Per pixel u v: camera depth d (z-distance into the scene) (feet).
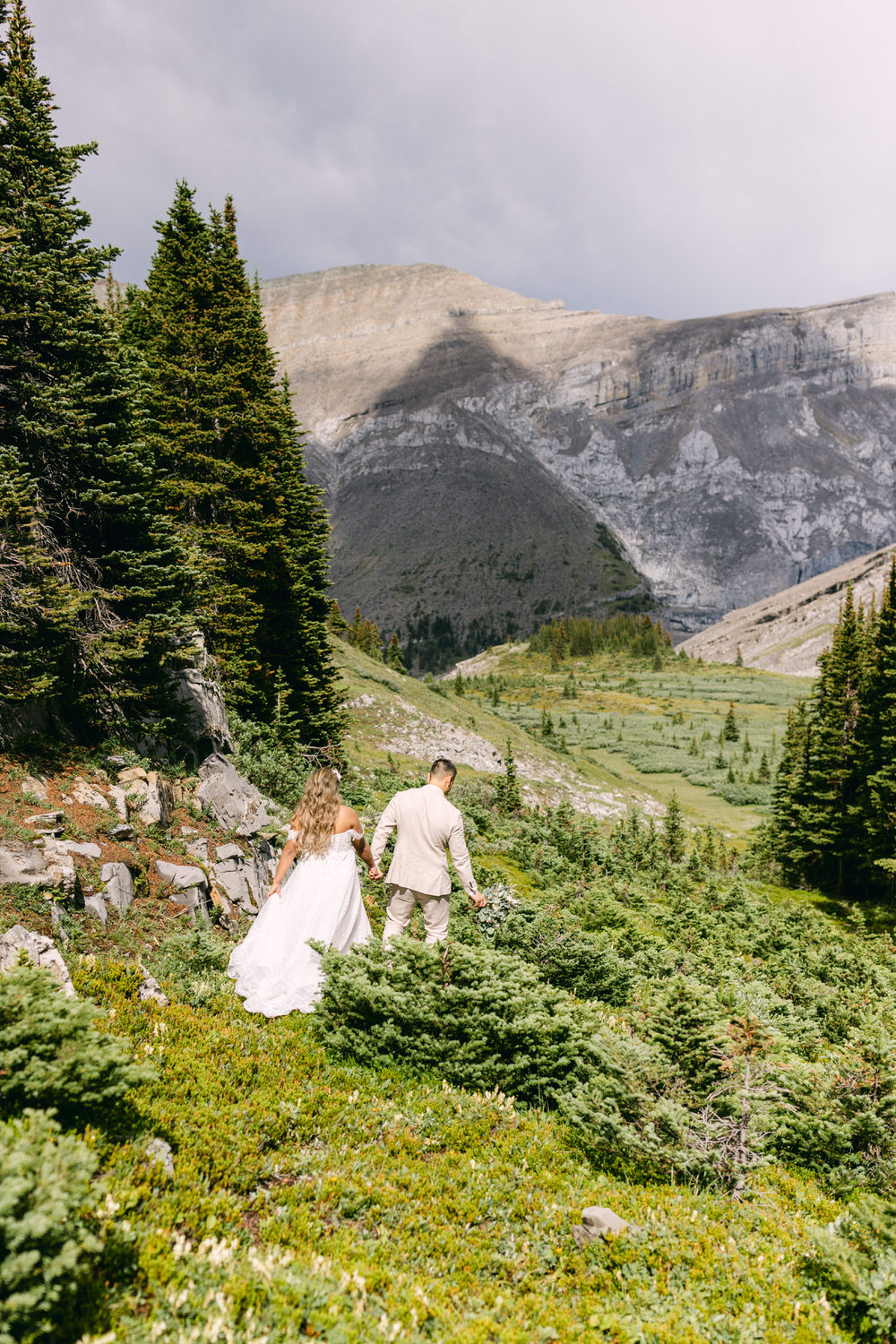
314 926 22.17
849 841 160.15
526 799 200.23
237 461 87.15
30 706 36.24
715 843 173.37
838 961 58.34
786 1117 20.34
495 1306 11.26
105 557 44.68
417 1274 11.81
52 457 43.93
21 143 44.60
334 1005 20.38
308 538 110.11
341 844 23.27
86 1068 12.04
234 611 81.25
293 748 85.10
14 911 23.71
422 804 22.95
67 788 33.71
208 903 33.42
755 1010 33.99
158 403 78.89
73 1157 9.21
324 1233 12.57
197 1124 14.52
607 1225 14.07
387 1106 17.30
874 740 157.69
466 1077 19.29
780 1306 12.41
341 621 253.65
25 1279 8.28
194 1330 8.91
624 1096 17.94
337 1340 9.60
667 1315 11.80
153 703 45.78
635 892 76.74
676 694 634.43
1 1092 12.03
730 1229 15.06
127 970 20.81
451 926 28.22
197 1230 11.44
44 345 43.73
